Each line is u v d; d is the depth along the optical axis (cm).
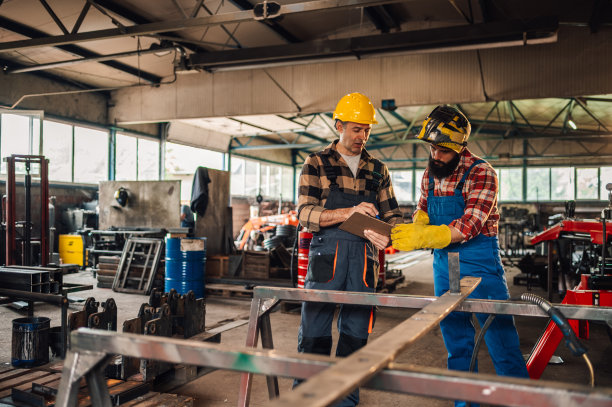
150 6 941
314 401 74
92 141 1398
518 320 604
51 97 1257
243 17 690
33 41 791
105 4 901
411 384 98
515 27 782
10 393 315
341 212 245
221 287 717
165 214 927
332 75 1191
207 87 1304
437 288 253
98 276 830
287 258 771
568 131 2170
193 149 2022
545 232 621
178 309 395
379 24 1134
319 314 254
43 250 674
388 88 1146
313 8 653
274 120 1694
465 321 248
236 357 113
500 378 93
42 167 677
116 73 1273
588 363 149
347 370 89
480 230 236
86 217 1239
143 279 775
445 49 857
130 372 321
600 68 988
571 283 720
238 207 2019
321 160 262
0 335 496
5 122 1151
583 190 2344
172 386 355
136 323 346
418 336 118
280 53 890
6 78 1141
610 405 83
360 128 255
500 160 2462
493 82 1066
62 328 386
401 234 217
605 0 864
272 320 582
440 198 246
